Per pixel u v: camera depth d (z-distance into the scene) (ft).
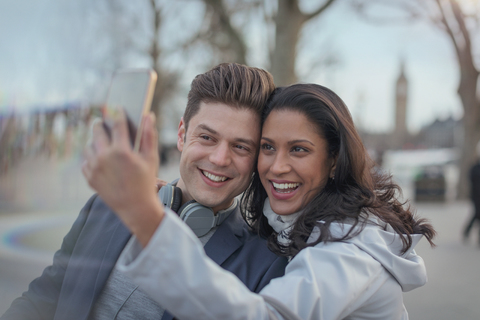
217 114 4.36
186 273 2.59
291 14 19.95
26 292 4.11
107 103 2.50
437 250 19.69
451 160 68.74
